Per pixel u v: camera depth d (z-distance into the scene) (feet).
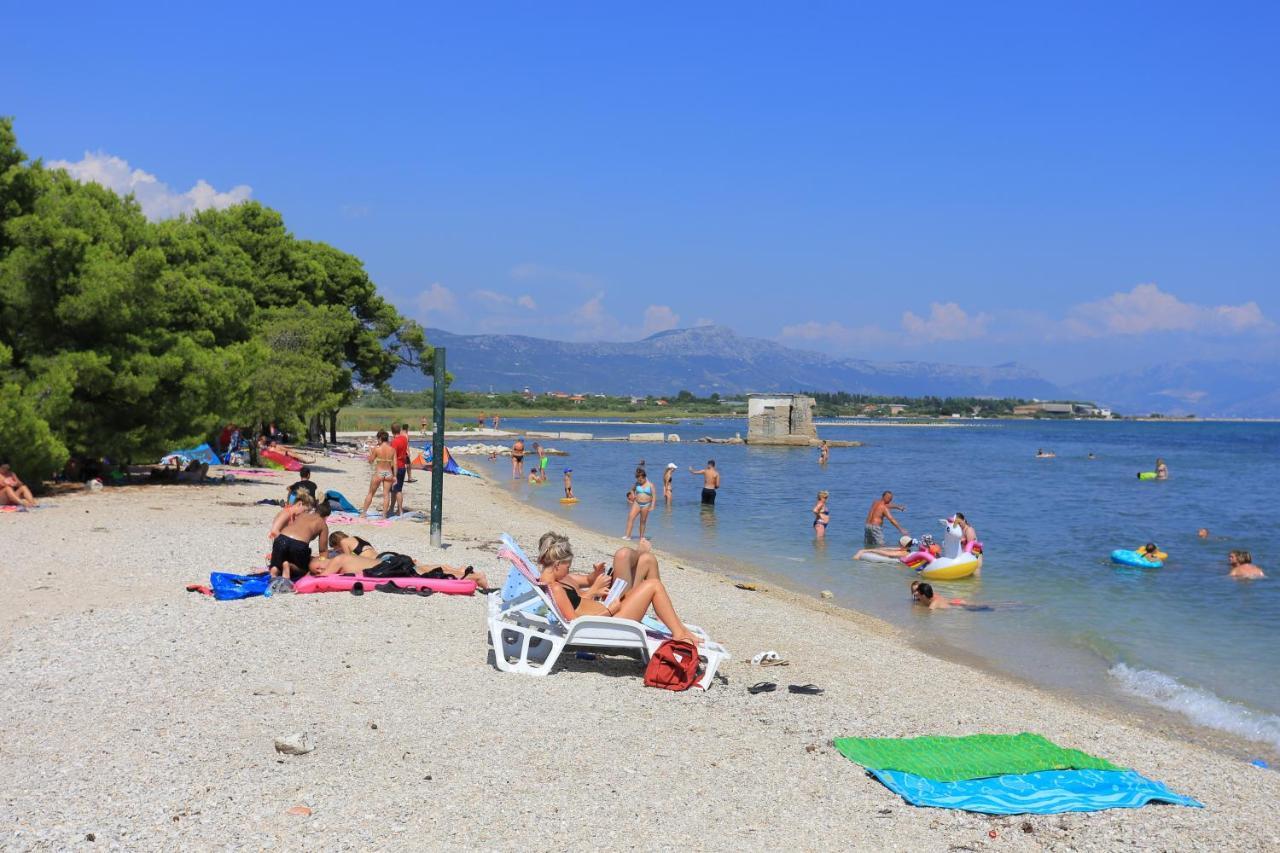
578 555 61.77
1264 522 97.86
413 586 40.68
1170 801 21.16
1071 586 59.77
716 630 40.63
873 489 136.67
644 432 392.68
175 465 91.35
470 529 71.41
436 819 18.44
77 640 31.24
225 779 19.99
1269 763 28.68
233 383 89.61
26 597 37.81
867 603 53.83
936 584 60.39
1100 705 34.55
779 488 136.56
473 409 646.33
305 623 34.63
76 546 49.75
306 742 21.89
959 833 19.04
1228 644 44.75
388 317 198.29
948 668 36.60
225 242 163.84
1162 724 32.45
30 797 18.74
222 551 50.03
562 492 127.34
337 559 42.19
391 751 22.16
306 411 133.08
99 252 80.69
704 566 66.28
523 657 29.91
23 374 73.82
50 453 71.00
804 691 30.14
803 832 18.78
